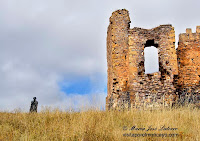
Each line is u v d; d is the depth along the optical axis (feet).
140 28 53.78
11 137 24.58
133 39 53.01
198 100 49.21
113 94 50.75
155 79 49.83
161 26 53.21
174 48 51.49
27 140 23.16
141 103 47.60
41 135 24.54
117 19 55.67
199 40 57.52
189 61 56.29
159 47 52.19
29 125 27.73
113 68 52.47
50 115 33.83
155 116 31.71
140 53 52.16
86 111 33.14
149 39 53.16
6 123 30.07
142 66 51.44
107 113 33.86
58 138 23.53
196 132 24.68
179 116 32.71
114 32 54.80
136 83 49.88
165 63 50.67
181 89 54.29
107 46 65.31
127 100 48.73
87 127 25.61
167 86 49.03
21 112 37.37
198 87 53.36
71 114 33.58
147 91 49.01
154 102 45.55
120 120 31.04
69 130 25.29
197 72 55.31
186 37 58.13
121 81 51.47
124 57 53.16
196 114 32.96
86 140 22.66
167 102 47.42
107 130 25.20
